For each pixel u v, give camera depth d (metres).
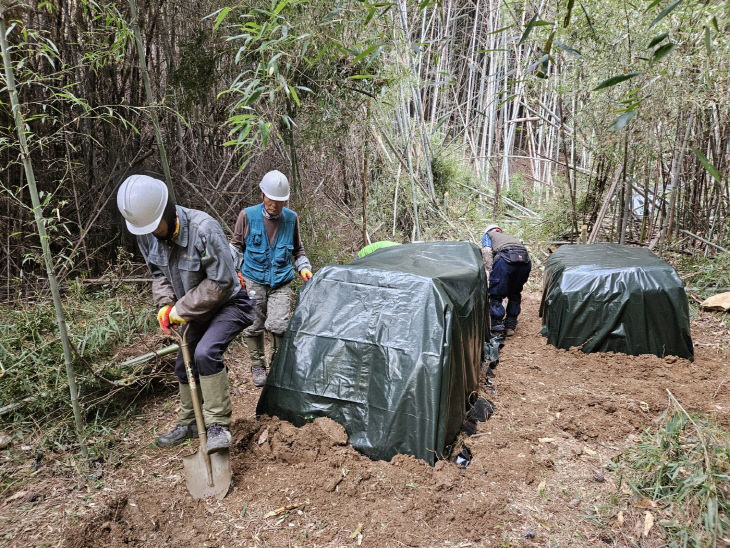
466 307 3.21
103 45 3.73
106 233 4.68
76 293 3.61
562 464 2.77
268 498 2.41
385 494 2.41
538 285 6.51
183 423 2.94
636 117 5.19
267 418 2.92
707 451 2.42
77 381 2.97
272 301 3.67
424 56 9.16
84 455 2.69
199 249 2.40
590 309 4.25
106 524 2.21
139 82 4.58
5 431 2.87
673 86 4.99
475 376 3.43
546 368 4.05
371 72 4.65
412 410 2.62
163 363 3.50
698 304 5.40
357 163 6.96
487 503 2.38
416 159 7.98
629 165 6.08
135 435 3.01
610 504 2.44
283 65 4.21
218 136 5.36
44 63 4.14
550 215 7.94
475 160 10.65
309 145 5.27
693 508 2.29
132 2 3.38
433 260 3.68
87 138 4.38
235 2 4.31
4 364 3.01
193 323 2.69
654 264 4.32
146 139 4.76
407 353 2.70
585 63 5.56
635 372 3.90
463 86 11.85
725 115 5.82
